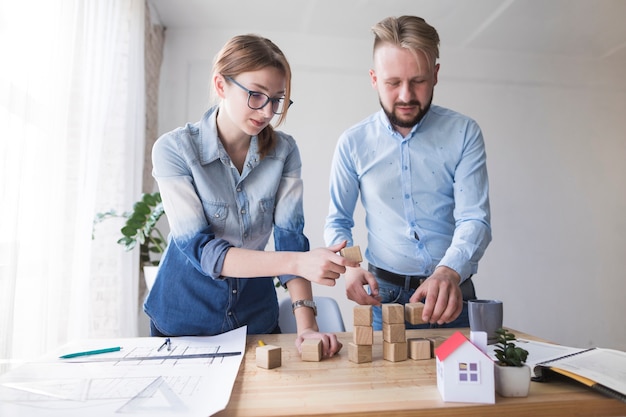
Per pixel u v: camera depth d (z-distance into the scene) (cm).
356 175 155
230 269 97
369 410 61
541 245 356
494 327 96
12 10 131
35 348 146
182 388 68
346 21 310
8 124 129
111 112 212
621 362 77
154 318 113
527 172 359
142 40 253
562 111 368
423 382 73
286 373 78
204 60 320
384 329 89
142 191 272
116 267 222
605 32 324
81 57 176
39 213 150
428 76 133
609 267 364
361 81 337
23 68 136
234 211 114
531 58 359
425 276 143
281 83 104
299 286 112
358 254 92
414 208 146
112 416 58
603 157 371
